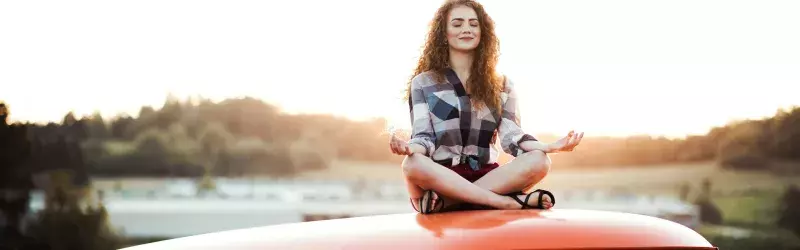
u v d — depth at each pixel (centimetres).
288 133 6281
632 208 3325
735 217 3522
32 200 2834
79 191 2930
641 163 4803
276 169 6162
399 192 5447
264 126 6206
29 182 2683
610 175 4991
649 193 4653
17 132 2595
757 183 3628
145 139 5647
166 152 5741
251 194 5591
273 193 5672
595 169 5094
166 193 5312
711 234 3281
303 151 6294
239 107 6131
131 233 3466
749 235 3228
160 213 3503
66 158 2898
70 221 2795
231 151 6053
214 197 5041
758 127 3800
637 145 4781
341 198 5006
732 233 3278
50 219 2783
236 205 3644
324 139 6322
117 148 5547
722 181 3838
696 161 4297
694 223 3238
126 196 5066
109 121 5441
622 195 4584
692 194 3888
